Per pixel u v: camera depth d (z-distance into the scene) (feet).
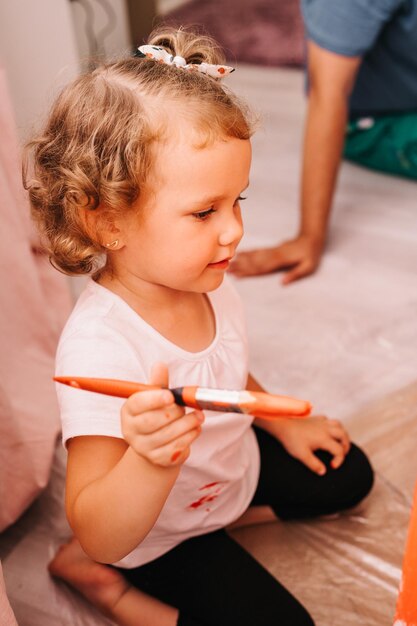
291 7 8.78
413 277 4.99
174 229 2.20
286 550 3.32
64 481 3.64
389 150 5.84
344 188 5.96
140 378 2.40
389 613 3.06
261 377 4.23
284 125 6.76
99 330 2.39
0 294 3.39
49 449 3.45
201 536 2.94
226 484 2.85
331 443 3.31
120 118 2.15
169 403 1.80
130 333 2.45
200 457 2.65
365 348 4.43
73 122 2.25
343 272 5.06
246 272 5.01
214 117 2.14
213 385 2.63
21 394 3.47
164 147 2.11
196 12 8.72
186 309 2.61
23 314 3.54
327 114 4.66
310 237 5.03
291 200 5.85
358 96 5.65
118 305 2.46
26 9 4.10
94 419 2.28
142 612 2.89
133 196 2.17
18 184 3.38
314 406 4.03
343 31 4.42
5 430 3.10
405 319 4.64
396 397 4.07
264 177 6.13
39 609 3.10
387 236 5.39
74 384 1.93
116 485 2.08
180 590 2.84
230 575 2.84
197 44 2.53
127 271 2.45
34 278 3.54
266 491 3.28
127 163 2.13
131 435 1.88
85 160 2.19
